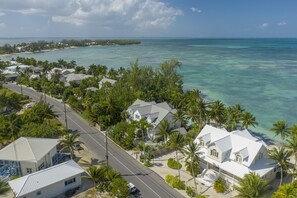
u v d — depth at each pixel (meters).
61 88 129.38
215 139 58.97
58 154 63.69
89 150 69.50
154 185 53.38
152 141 74.31
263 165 52.47
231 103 122.31
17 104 99.06
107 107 89.75
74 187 51.72
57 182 48.84
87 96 107.25
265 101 125.12
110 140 76.44
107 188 50.62
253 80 174.75
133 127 73.56
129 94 108.12
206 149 59.06
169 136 66.44
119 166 61.25
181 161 63.84
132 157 66.19
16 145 57.53
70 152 64.12
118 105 92.81
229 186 52.66
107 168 54.25
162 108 82.38
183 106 95.12
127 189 46.97
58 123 88.75
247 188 39.28
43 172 49.91
